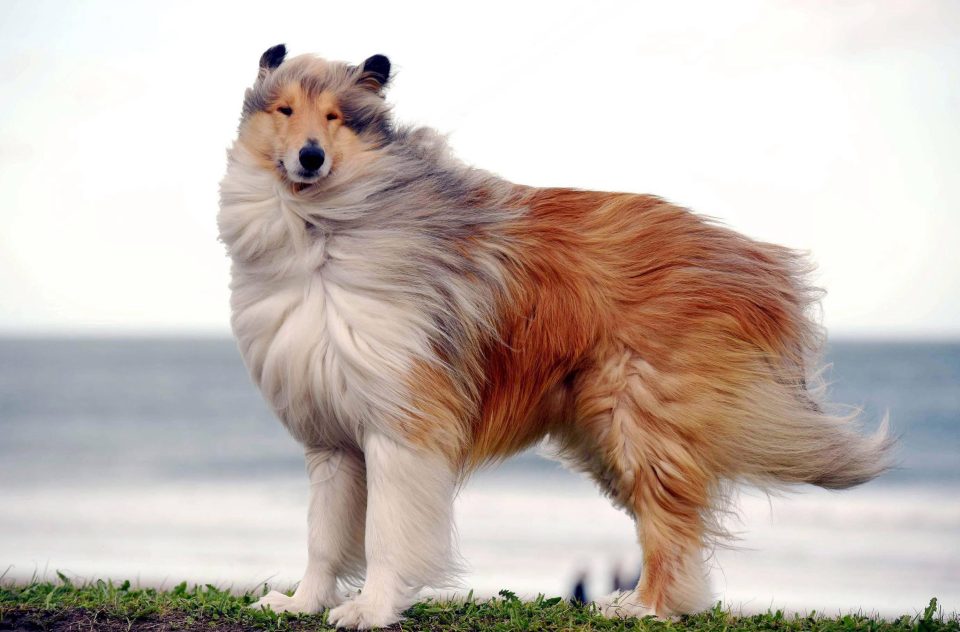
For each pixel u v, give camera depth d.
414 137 6.05
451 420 5.68
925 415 37.41
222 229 5.69
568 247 6.04
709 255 6.12
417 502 5.50
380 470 5.50
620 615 5.88
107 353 81.25
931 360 62.75
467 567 6.40
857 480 6.36
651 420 5.89
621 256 6.04
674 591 5.90
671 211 6.27
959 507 19.92
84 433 34.44
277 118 5.64
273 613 5.65
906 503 20.42
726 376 5.96
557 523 18.20
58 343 106.25
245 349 5.78
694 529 5.96
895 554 16.12
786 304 6.23
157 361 70.25
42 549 16.33
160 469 26.56
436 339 5.63
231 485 23.83
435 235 5.73
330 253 5.56
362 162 5.67
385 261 5.54
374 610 5.41
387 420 5.46
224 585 10.65
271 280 5.62
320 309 5.54
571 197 6.26
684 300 5.96
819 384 6.46
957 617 7.34
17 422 37.56
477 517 18.81
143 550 16.17
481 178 6.18
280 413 5.85
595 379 5.98
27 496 22.30
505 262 5.93
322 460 5.99
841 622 6.22
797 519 18.84
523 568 14.60
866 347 85.69
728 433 5.98
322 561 5.90
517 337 5.99
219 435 33.69
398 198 5.69
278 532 17.89
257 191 5.58
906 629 6.04
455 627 5.64
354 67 5.91
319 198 5.56
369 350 5.44
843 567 15.24
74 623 5.58
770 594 13.60
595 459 6.49
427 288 5.61
